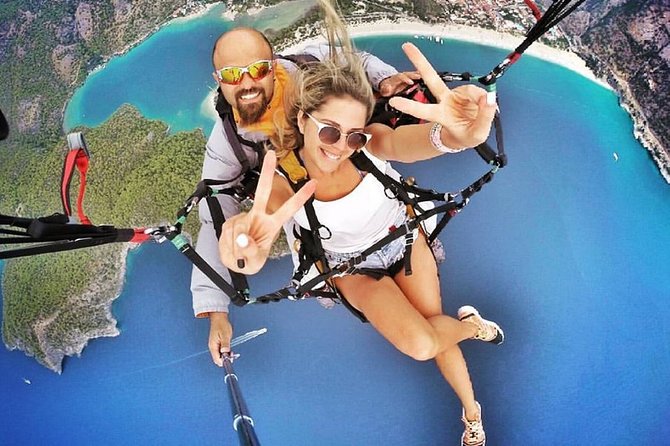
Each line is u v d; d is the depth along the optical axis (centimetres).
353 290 127
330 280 130
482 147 118
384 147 113
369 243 121
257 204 85
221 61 119
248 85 118
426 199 123
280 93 123
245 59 117
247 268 88
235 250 86
